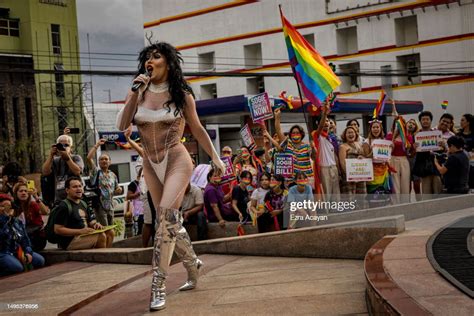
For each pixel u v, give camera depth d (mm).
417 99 38750
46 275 7930
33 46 37812
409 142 11500
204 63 45062
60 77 38469
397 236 5988
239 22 43156
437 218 8883
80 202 9305
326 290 5098
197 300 5133
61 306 5934
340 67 40594
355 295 4867
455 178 10609
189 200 10602
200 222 10422
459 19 36750
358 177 9609
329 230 6633
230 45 43594
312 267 6195
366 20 39438
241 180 10430
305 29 41406
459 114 37500
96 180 10164
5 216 8312
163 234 5062
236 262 6906
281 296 5020
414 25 38906
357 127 10711
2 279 7820
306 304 4723
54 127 37906
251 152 12359
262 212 9383
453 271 4371
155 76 5246
